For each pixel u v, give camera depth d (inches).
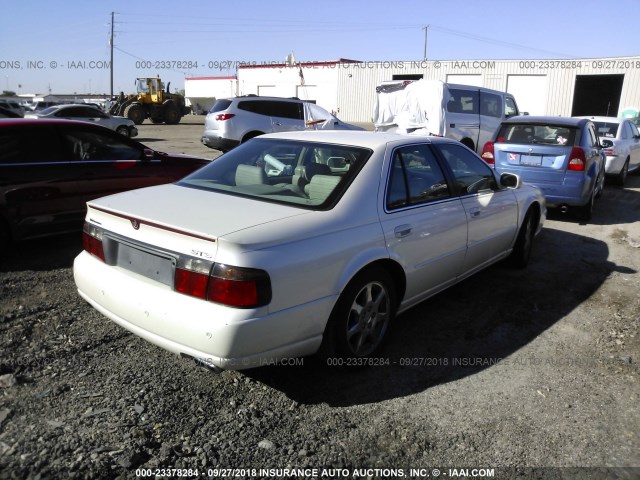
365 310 132.6
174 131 1107.9
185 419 111.9
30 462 96.0
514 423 116.0
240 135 548.4
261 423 112.0
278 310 107.7
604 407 123.1
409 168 148.3
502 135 323.3
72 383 122.5
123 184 234.4
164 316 108.9
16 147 204.5
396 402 122.3
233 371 131.8
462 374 135.8
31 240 230.8
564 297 191.6
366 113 1530.5
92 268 128.9
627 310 181.2
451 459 104.3
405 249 138.5
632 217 335.0
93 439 103.3
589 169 305.6
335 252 118.0
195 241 107.1
